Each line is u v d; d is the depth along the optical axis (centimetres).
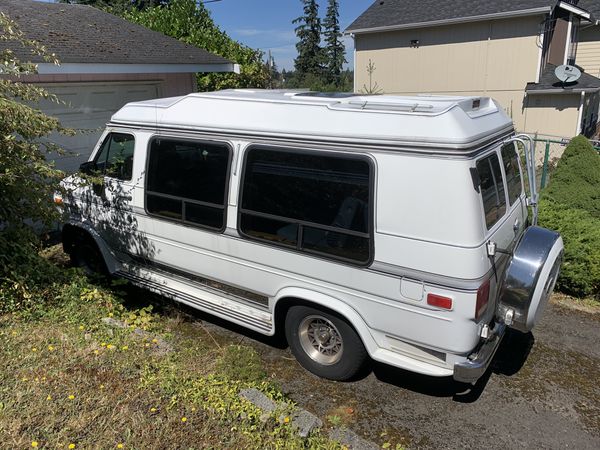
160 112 444
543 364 412
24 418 283
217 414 300
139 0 2830
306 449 291
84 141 766
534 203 400
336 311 359
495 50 1648
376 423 342
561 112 1573
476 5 1691
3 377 316
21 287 413
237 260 409
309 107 357
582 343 444
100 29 916
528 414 351
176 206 439
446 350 321
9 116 369
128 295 534
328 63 4275
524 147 390
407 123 310
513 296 341
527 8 1525
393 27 1816
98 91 778
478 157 310
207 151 409
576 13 1672
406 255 318
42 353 346
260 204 384
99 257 538
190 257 444
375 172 322
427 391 378
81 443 269
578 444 322
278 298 390
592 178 688
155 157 448
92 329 389
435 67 1800
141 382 323
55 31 802
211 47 1288
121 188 480
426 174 303
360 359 370
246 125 384
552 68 1681
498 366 410
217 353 402
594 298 529
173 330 457
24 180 414
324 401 366
